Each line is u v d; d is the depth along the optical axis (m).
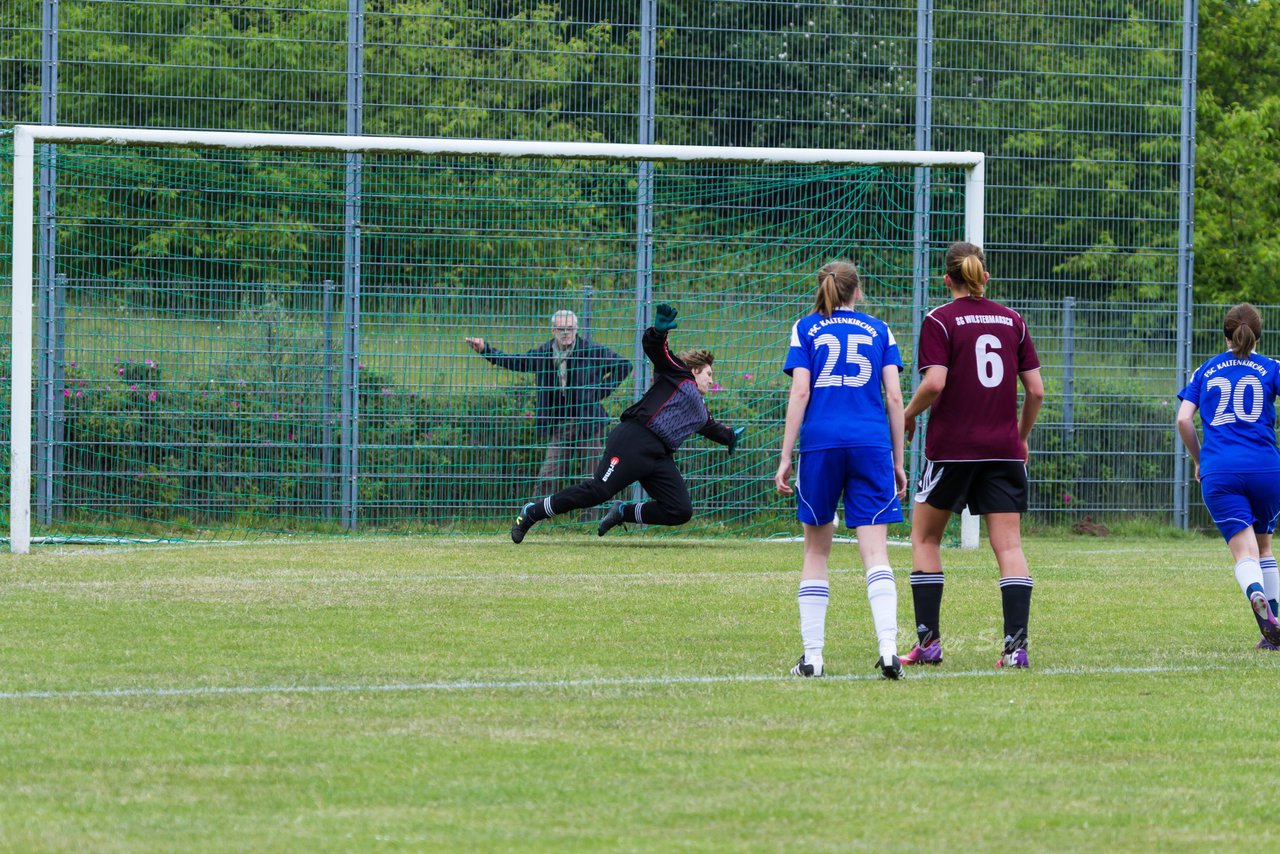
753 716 20.53
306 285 52.41
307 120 53.03
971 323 25.58
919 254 54.00
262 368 52.00
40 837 14.48
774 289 54.44
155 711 20.47
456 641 27.19
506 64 53.75
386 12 53.53
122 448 50.91
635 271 54.06
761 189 54.34
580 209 53.84
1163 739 19.38
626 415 46.00
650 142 54.12
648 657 25.69
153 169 51.72
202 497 51.47
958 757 18.25
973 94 55.62
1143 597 35.44
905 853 14.27
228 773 17.09
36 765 17.39
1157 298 56.78
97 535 49.47
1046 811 15.82
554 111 53.88
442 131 53.56
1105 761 18.16
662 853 14.19
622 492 53.12
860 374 24.23
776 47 54.62
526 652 26.05
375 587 35.25
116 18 52.03
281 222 52.41
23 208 42.88
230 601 32.25
